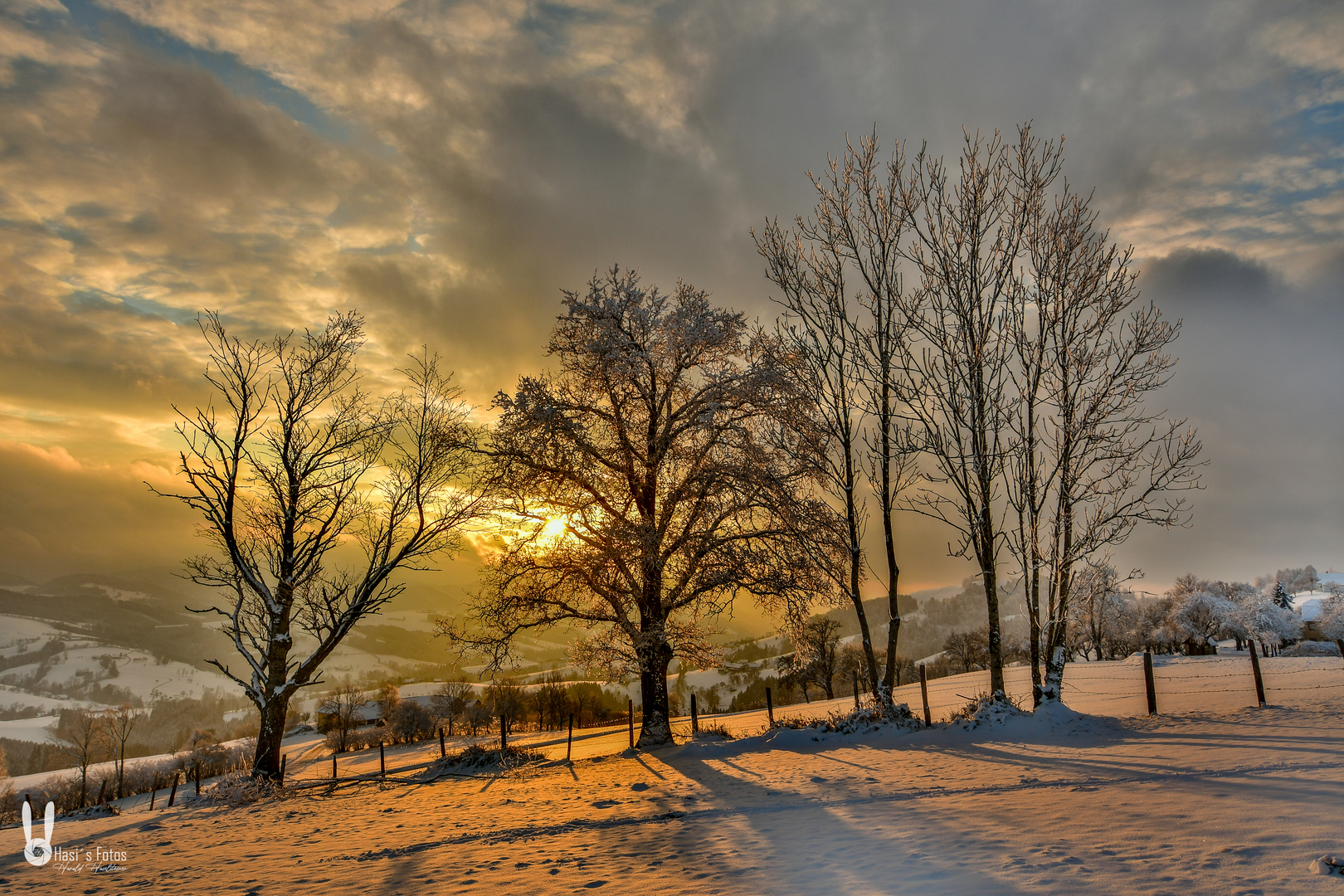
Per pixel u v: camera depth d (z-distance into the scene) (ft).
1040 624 71.05
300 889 27.48
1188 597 277.85
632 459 83.30
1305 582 517.14
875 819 31.19
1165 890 18.10
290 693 74.08
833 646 218.18
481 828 38.68
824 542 75.25
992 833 26.21
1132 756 42.14
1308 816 24.47
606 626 85.05
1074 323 70.33
